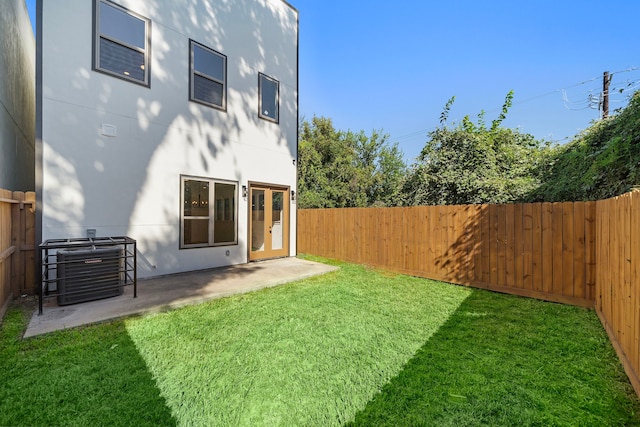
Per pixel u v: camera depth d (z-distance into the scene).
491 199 7.67
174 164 5.86
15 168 5.35
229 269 6.41
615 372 2.50
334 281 5.75
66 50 4.62
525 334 3.29
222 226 6.68
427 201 9.05
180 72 5.95
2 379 2.29
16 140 5.41
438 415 1.97
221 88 6.67
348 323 3.56
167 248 5.77
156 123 5.61
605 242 3.55
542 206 4.71
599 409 2.03
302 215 9.31
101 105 4.95
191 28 6.12
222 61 6.67
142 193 5.43
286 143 8.21
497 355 2.79
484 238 5.36
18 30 5.57
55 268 4.33
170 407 2.01
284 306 4.16
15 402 2.03
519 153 8.89
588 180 4.93
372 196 19.47
